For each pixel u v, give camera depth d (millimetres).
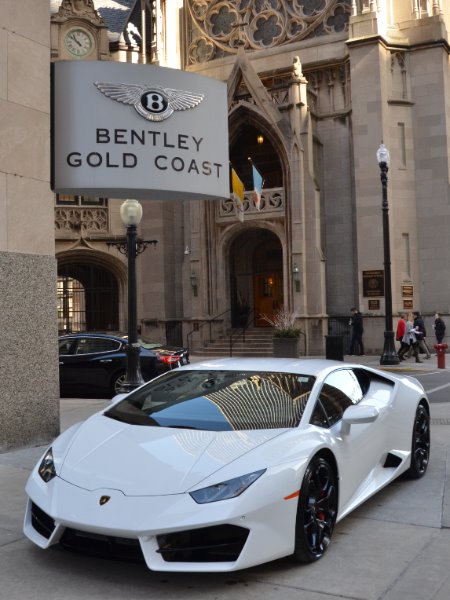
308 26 29016
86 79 9414
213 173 10320
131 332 11305
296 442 4824
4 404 8258
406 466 6750
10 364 8344
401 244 26656
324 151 28281
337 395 5848
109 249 28750
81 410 12297
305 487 4629
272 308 29547
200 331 27859
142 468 4562
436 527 5504
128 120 9531
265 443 4746
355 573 4539
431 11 27234
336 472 5191
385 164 21438
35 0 8906
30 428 8570
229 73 30453
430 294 26656
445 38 26891
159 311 29141
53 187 9477
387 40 26953
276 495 4379
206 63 31062
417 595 4191
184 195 10383
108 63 9492
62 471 4762
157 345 15219
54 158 9453
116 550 4293
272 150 28484
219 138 10453
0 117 8398
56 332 9000
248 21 30359
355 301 27438
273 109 26828
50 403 8844
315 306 26266
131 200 11430
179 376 6102
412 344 22703
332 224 28000
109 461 4719
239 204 26609
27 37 8789
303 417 5203
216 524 4141
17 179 8586
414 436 6945
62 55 28859
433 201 26719
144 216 29547
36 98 8914
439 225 26609
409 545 5074
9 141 8500
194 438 4891
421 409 7238
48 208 9016
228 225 28172
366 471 5887
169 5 31500
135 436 5031
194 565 4152
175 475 4438
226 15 30984
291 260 26531
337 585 4348
